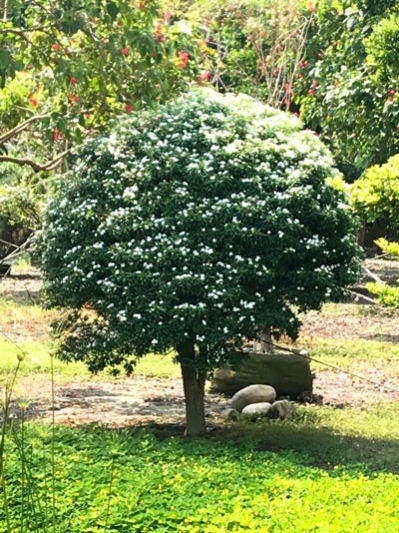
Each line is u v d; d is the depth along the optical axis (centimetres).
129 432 1331
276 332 1365
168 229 1291
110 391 1648
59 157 1461
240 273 1277
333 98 1777
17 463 1144
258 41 1958
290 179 1309
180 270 1278
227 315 1284
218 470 1165
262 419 1474
